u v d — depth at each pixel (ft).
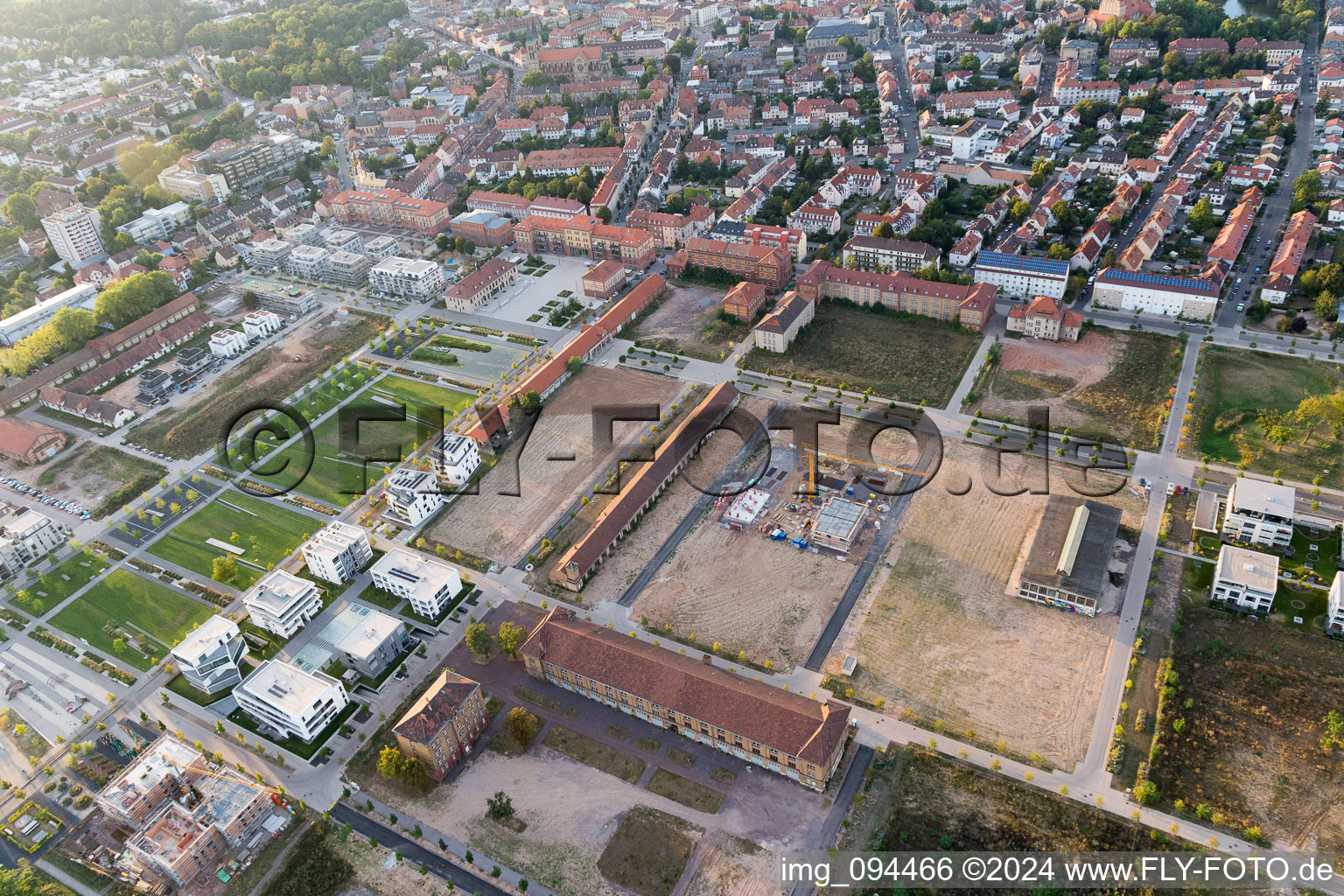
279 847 645.92
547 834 636.89
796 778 653.71
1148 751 655.76
